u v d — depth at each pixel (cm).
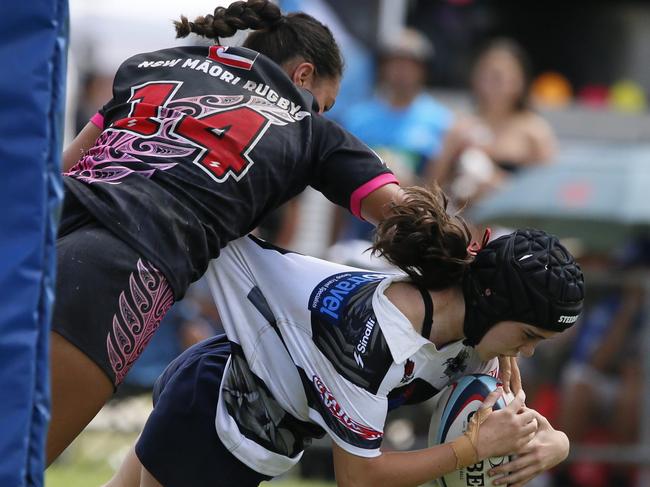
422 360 1153
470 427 1163
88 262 1087
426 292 1155
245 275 1218
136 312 1100
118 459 2400
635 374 2214
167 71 1222
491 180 2533
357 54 2859
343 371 1137
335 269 1212
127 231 1103
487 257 1138
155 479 1248
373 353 1125
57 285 1074
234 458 1228
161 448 1243
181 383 1252
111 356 1091
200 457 1231
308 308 1173
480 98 2653
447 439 1200
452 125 2628
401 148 2600
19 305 845
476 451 1153
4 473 839
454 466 1155
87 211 1122
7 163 845
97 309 1081
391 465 1141
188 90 1197
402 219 1148
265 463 1227
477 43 3331
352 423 1135
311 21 1328
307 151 1204
